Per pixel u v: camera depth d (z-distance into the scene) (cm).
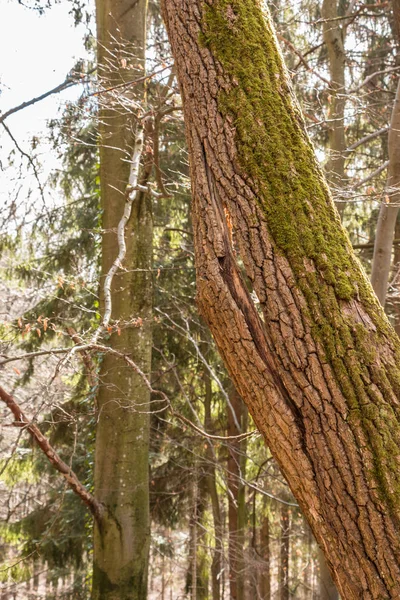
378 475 157
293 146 183
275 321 170
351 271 175
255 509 1232
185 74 196
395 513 155
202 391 1177
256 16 197
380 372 164
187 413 1052
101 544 648
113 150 689
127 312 667
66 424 969
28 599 1258
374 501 156
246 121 182
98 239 738
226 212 184
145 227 693
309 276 170
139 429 664
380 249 608
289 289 170
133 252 677
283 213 175
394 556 154
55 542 990
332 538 163
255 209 176
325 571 779
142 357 669
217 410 1193
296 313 169
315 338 166
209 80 190
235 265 181
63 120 694
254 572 1097
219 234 182
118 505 649
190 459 1080
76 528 1006
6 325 492
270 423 173
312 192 179
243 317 176
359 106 743
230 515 1147
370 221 1005
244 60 189
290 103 188
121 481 653
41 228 1011
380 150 1041
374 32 996
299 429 168
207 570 1177
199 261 186
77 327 998
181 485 1098
